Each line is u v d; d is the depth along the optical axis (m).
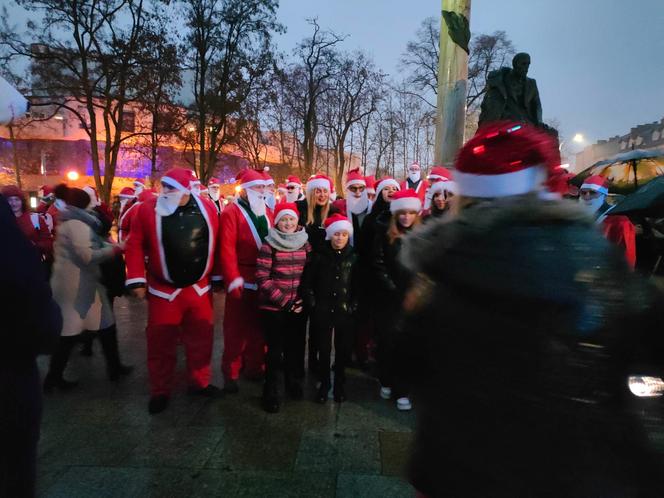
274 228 3.89
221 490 2.70
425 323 1.20
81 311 4.14
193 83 28.91
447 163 7.52
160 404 3.73
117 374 4.42
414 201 3.78
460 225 1.21
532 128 1.29
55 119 33.38
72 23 21.33
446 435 1.15
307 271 3.90
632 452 1.08
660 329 1.07
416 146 38.31
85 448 3.17
